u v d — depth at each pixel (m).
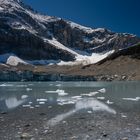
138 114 24.47
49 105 33.12
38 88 80.62
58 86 93.75
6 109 29.66
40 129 18.20
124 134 16.45
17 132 17.33
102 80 161.50
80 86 89.69
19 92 60.72
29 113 26.03
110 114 24.89
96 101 37.28
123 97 42.97
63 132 17.22
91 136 16.05
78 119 22.23
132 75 154.12
